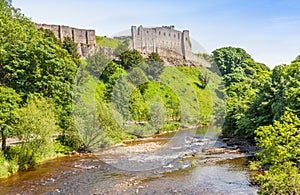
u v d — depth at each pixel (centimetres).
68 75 3594
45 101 2980
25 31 3741
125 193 1923
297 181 1393
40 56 3344
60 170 2558
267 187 1453
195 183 2089
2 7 4225
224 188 1950
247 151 3192
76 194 1925
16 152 2695
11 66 3114
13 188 2062
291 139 1498
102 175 2375
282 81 3266
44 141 2784
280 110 2936
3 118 2602
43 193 1953
